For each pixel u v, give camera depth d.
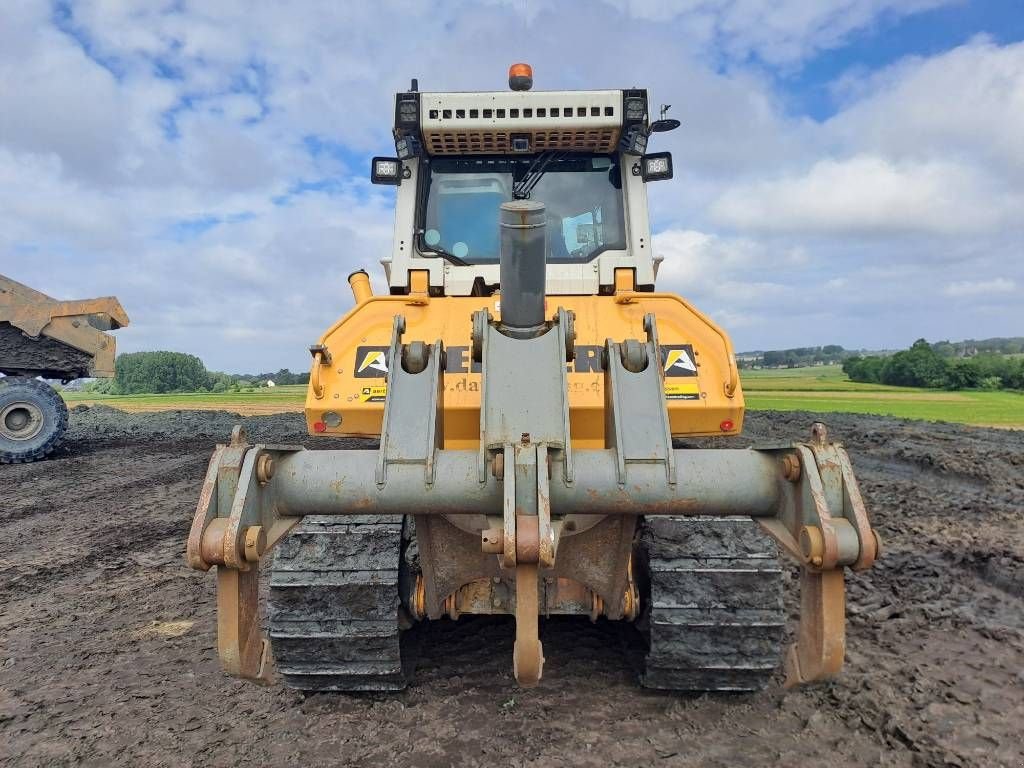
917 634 4.81
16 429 14.05
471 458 2.67
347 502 2.63
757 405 21.45
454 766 3.27
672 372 3.97
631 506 2.61
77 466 13.52
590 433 3.94
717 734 3.48
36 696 4.20
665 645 3.51
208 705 4.00
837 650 2.35
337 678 3.72
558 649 4.41
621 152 5.28
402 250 5.17
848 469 2.41
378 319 4.31
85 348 15.01
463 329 4.23
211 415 23.14
